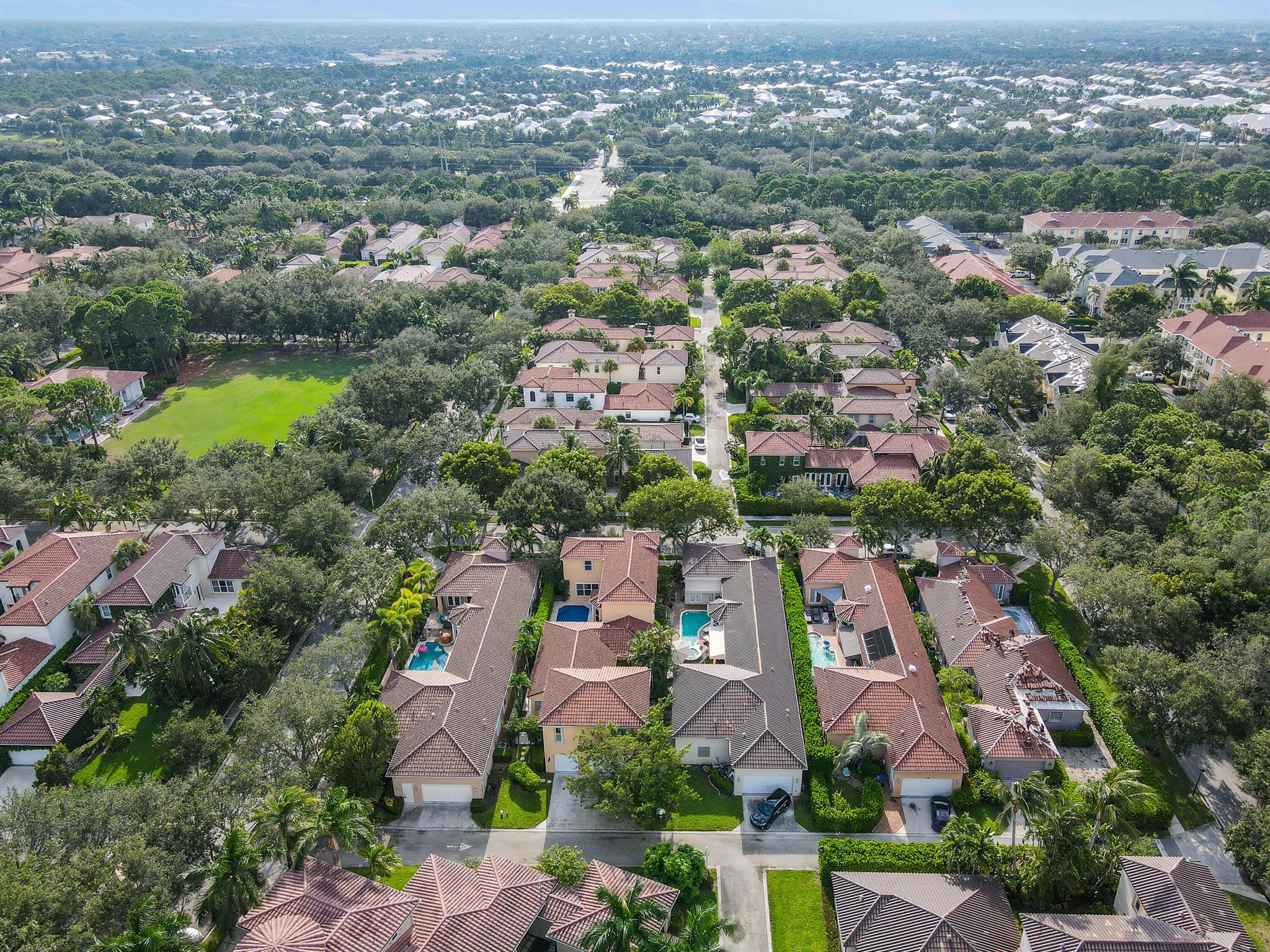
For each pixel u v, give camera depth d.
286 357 190.12
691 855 70.12
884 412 148.38
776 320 186.62
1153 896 64.44
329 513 108.44
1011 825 76.56
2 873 60.66
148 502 118.50
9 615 97.25
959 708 86.94
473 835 76.44
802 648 96.12
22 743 84.00
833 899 68.56
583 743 76.12
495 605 99.25
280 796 67.12
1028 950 61.22
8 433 131.12
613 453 127.19
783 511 127.50
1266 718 79.00
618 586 100.44
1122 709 82.06
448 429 133.88
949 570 108.12
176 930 60.09
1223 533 100.06
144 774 83.06
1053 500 119.69
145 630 89.75
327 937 59.53
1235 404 139.88
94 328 170.25
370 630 91.56
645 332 193.75
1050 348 165.25
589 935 59.38
